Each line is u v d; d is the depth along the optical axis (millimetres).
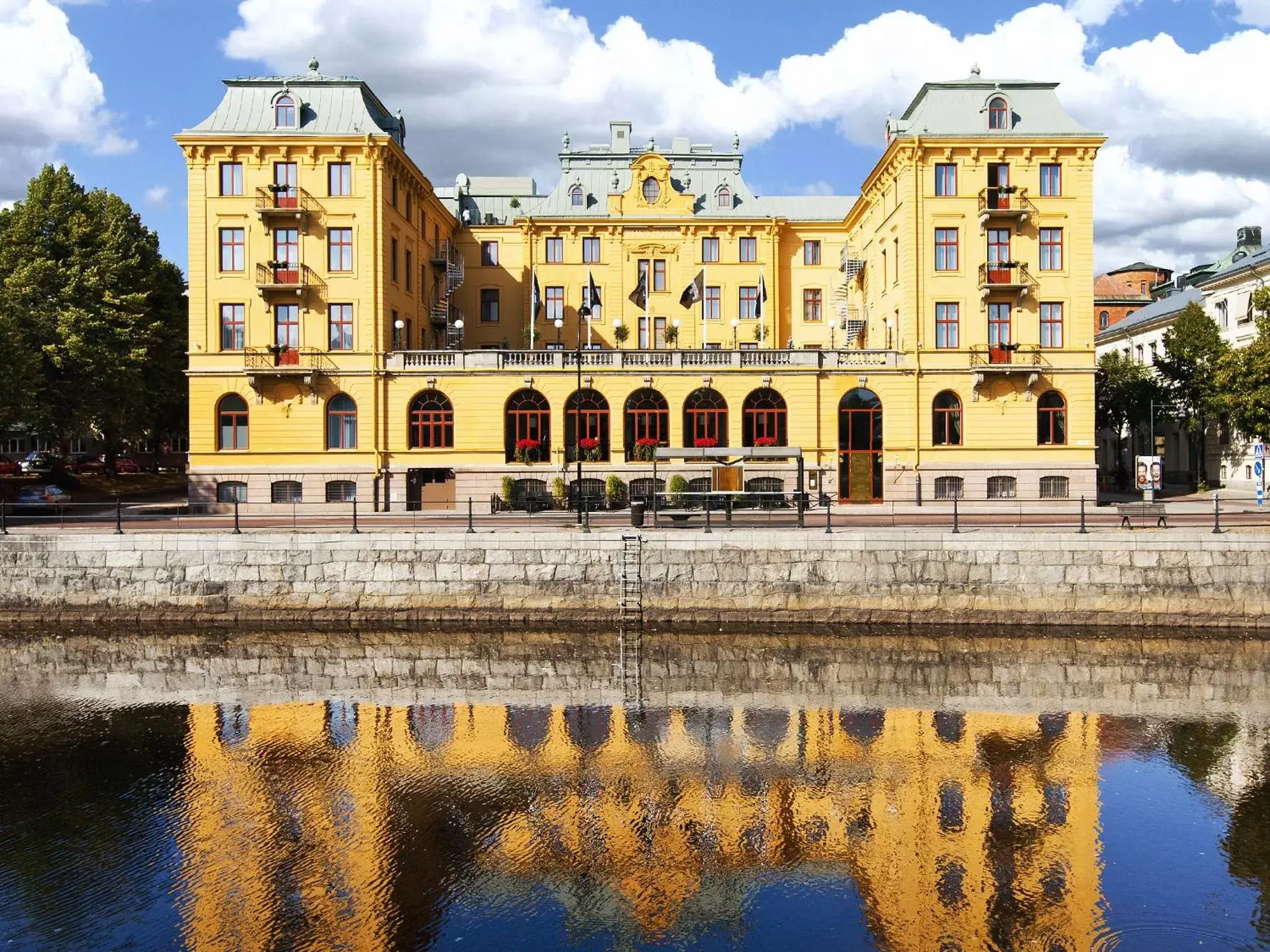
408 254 52906
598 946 12039
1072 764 18375
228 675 25281
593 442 47375
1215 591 28578
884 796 16797
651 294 62250
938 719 21156
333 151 47062
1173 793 16953
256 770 18203
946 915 12789
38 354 47719
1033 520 36531
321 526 36656
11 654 27484
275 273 46875
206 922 12633
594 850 14766
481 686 24031
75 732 20594
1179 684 23844
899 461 47375
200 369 46719
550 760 18609
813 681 24266
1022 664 25656
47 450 76000
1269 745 19375
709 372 47281
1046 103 48969
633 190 62500
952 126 48344
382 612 30031
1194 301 64688
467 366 47156
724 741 19703
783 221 62031
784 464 47156
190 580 30484
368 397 47000
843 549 29422
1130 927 12445
